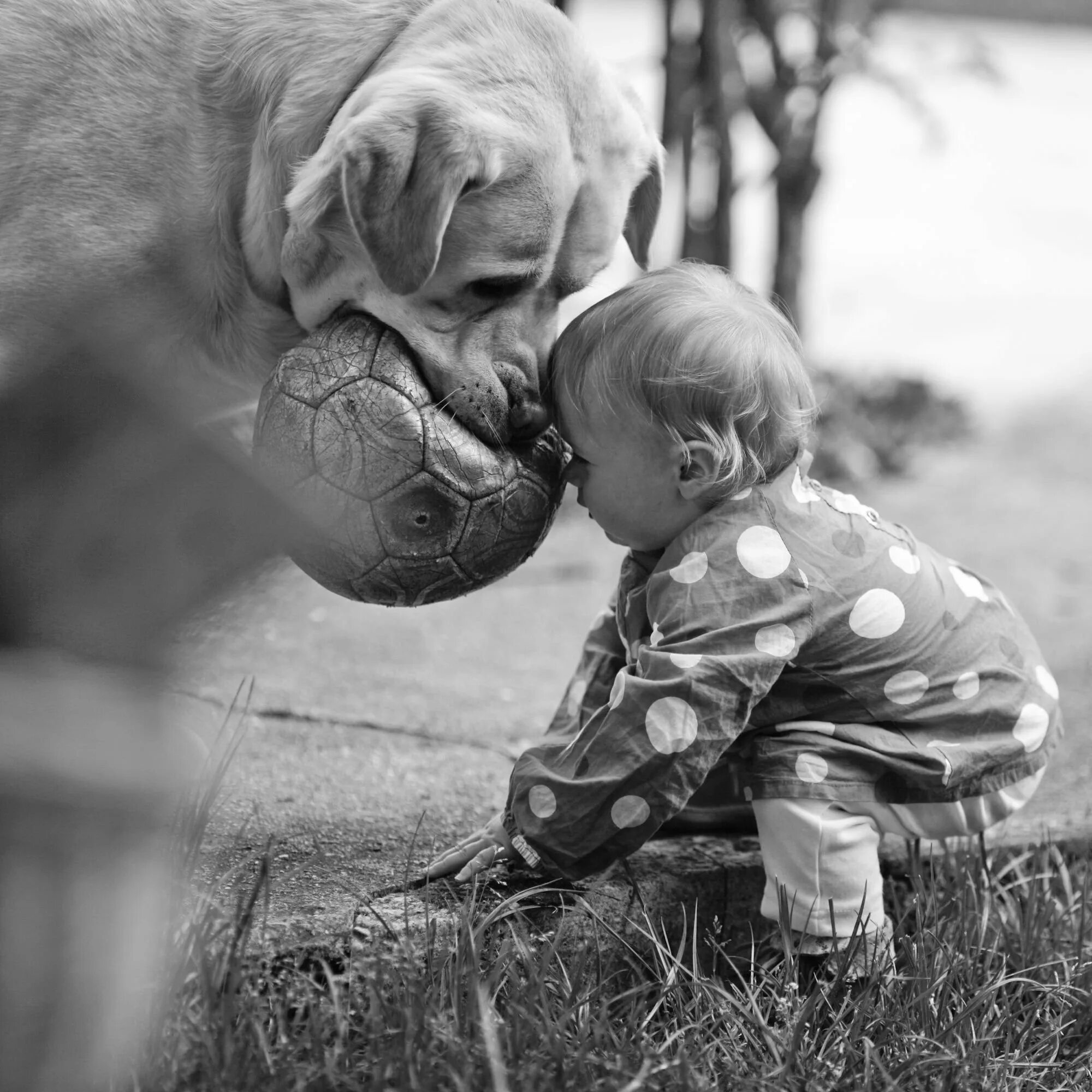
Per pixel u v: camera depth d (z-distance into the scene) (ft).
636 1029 7.26
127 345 4.71
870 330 29.07
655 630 8.05
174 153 9.66
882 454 21.83
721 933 8.79
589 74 9.58
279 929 7.51
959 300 31.30
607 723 7.84
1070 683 13.33
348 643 13.44
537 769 8.01
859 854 8.23
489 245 8.99
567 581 16.84
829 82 20.54
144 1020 6.44
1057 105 47.50
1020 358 27.76
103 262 9.46
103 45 9.67
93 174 9.49
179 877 7.42
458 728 11.26
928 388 23.98
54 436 4.43
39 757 4.56
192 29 9.82
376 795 9.56
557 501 8.63
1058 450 22.94
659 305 8.21
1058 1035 7.93
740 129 36.35
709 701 7.73
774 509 8.23
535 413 8.63
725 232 20.12
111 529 4.44
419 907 7.89
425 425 7.93
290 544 4.56
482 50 9.28
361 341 8.20
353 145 8.54
